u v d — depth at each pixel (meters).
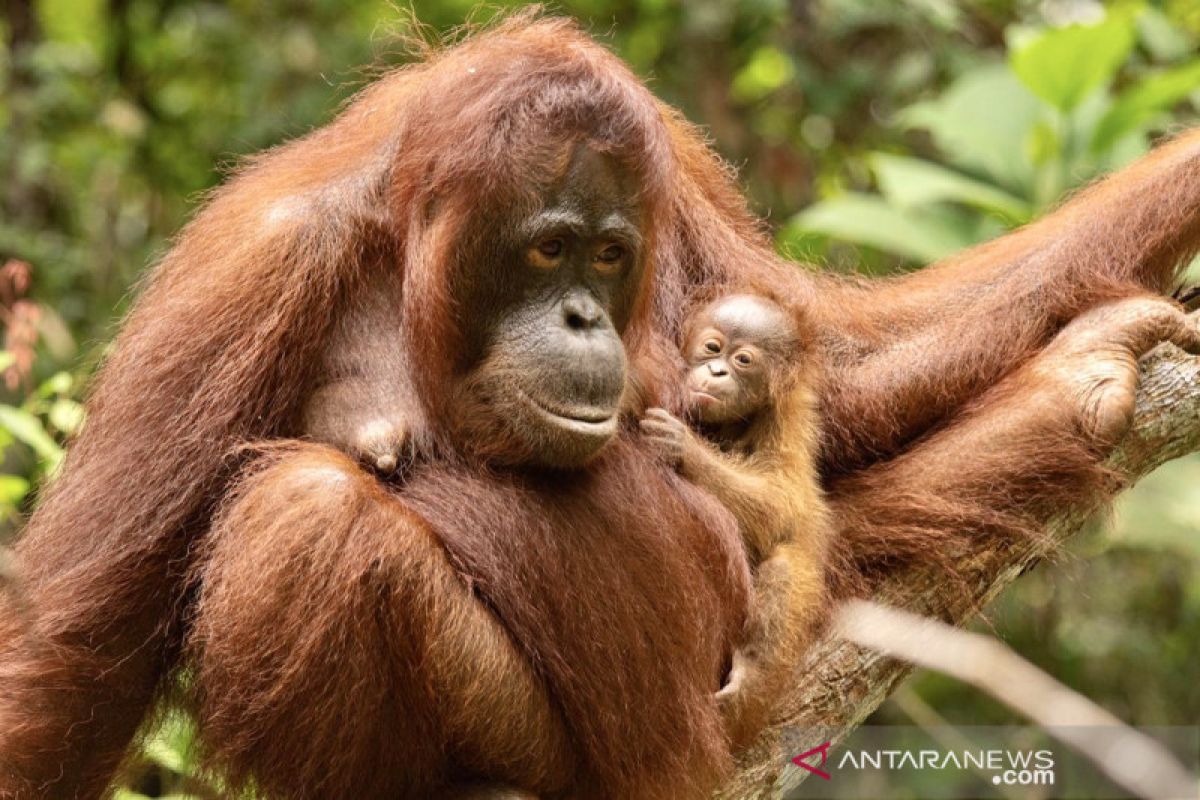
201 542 6.17
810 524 7.27
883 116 16.66
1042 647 13.72
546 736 6.25
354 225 6.44
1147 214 8.36
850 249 15.34
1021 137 12.31
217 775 6.26
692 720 6.57
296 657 5.67
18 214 15.89
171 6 17.80
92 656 6.19
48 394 9.39
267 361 6.24
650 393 6.96
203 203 7.43
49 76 16.33
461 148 6.05
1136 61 15.08
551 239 5.98
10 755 6.12
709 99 16.67
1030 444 7.88
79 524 6.27
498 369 6.08
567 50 6.18
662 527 6.55
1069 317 8.38
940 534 7.86
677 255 7.88
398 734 5.95
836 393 8.34
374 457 6.16
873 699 7.38
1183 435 7.90
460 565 6.07
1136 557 14.33
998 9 16.66
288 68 17.45
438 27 16.91
